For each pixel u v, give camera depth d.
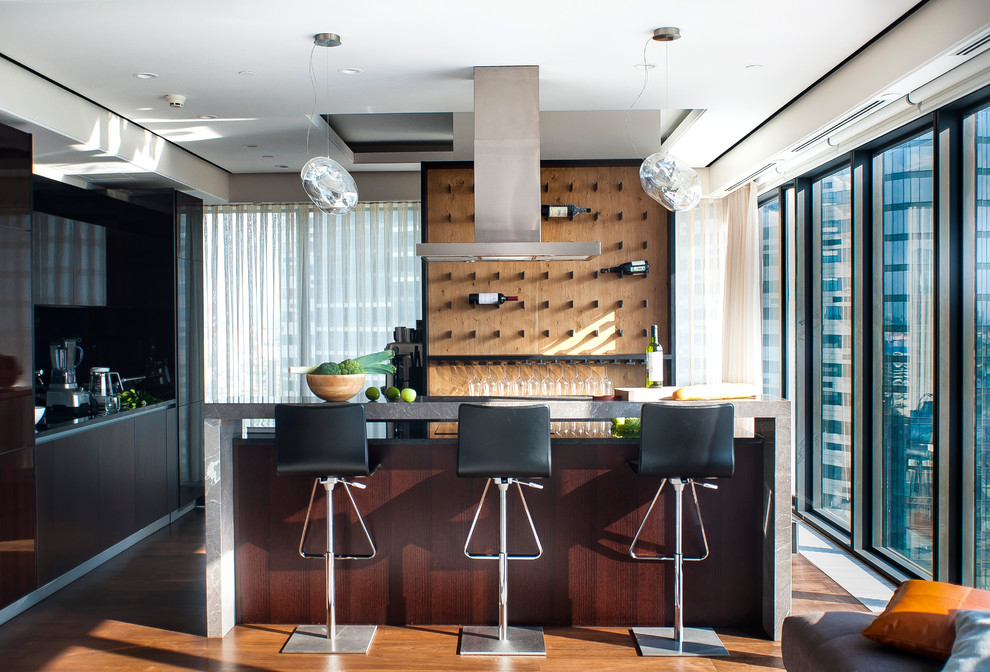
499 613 3.60
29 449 4.14
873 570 4.60
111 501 5.10
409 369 6.39
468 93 4.70
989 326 3.62
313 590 3.87
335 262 7.39
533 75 4.23
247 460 3.88
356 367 3.87
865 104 4.00
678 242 7.22
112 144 5.08
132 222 6.21
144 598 4.29
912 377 4.36
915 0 3.36
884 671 2.19
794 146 5.02
